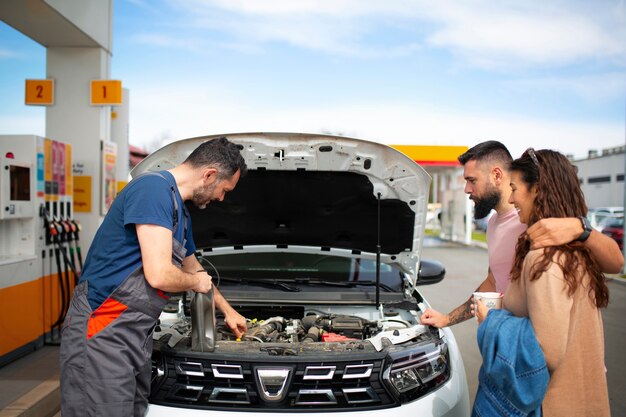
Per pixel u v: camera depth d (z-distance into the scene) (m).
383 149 2.92
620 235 15.21
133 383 2.04
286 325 2.99
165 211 2.04
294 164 3.01
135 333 2.06
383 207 3.27
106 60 8.11
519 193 1.97
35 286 5.25
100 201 7.90
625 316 7.46
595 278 1.75
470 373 4.73
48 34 7.27
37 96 7.82
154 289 2.08
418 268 3.49
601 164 37.19
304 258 3.88
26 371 4.57
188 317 3.08
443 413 2.29
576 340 1.76
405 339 2.50
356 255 3.63
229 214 3.43
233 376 2.19
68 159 6.14
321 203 3.36
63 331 2.08
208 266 3.73
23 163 5.03
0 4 6.18
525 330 1.75
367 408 2.17
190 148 2.88
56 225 5.55
